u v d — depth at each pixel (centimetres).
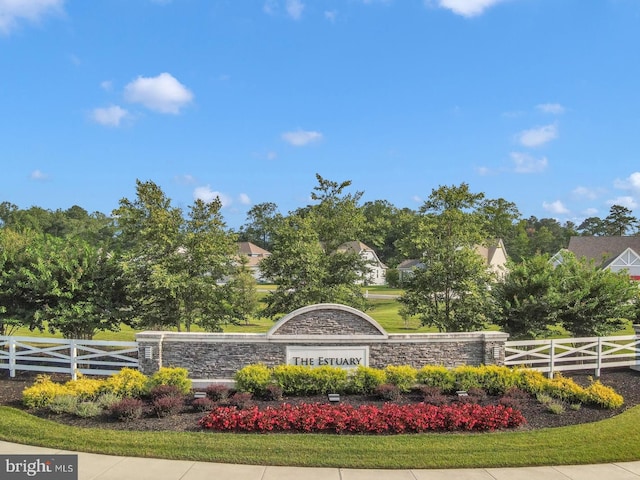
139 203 1778
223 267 1780
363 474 821
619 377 1622
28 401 1138
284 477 802
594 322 1791
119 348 1939
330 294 1853
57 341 1497
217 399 1209
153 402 1159
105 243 1794
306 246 1872
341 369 1337
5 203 9962
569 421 1112
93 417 1076
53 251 1675
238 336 1430
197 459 866
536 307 1750
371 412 1047
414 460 871
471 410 1070
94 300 1628
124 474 801
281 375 1296
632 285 1841
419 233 1886
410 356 1470
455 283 1766
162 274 1605
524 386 1332
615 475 835
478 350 1509
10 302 1650
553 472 845
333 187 2062
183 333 1436
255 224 10569
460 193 1827
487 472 840
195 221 1748
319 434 986
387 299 5022
